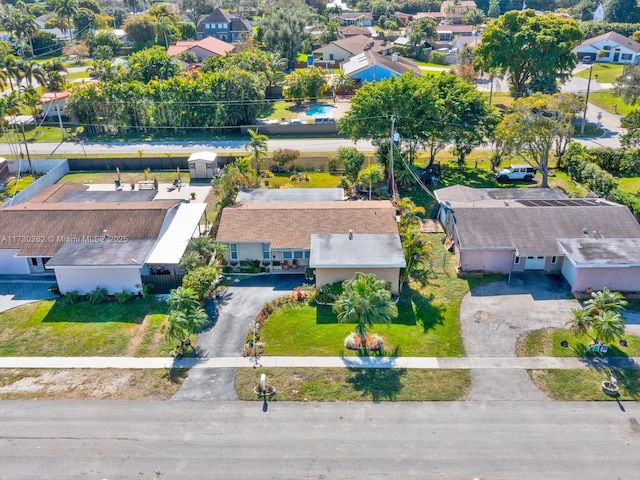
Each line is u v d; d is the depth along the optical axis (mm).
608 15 153500
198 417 29672
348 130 59781
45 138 78125
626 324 37031
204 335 36469
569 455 27016
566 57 82750
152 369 33531
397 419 29422
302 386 31891
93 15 151750
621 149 63844
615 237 42375
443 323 37438
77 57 127562
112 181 63688
